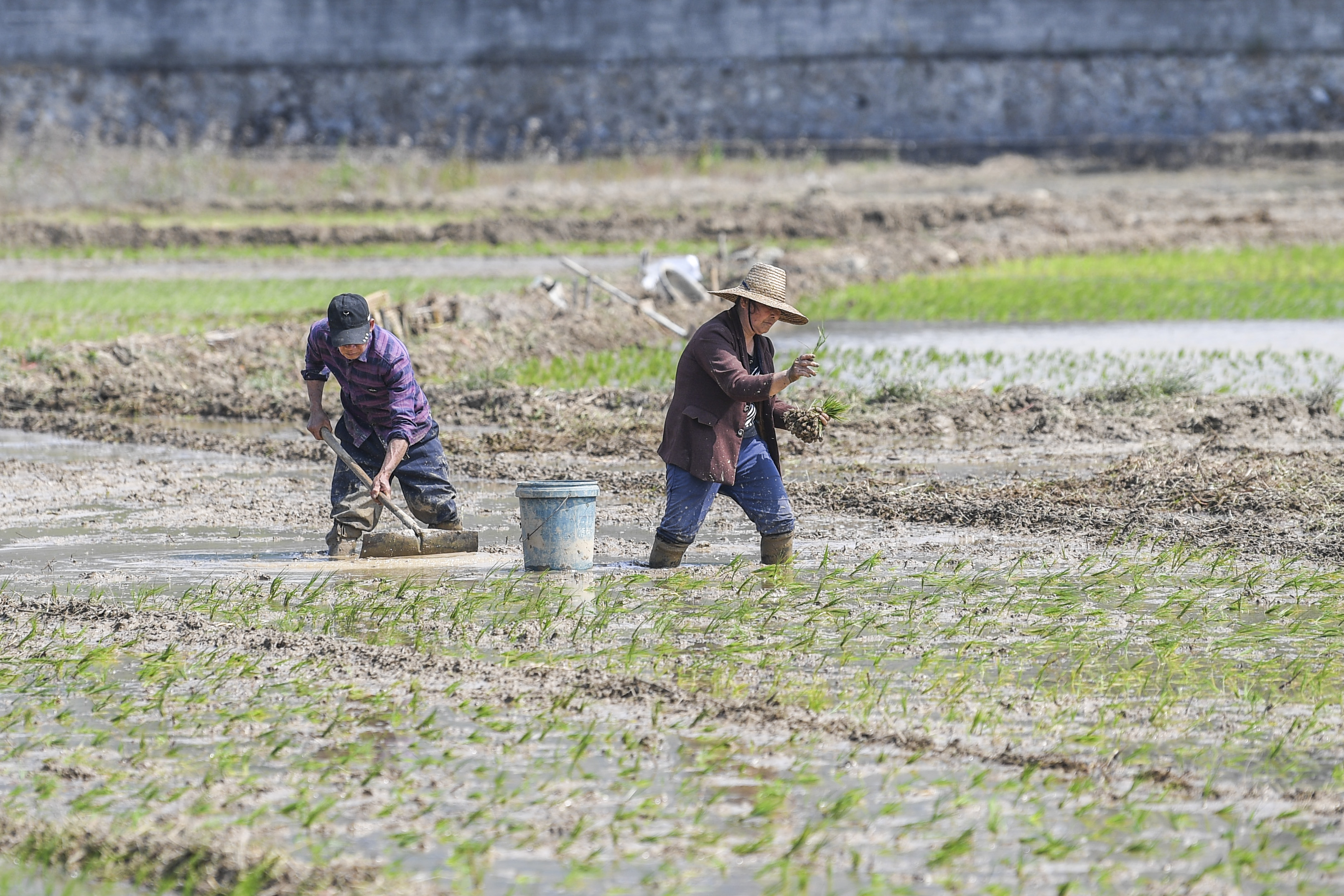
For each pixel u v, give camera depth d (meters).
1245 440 51.03
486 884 17.55
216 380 68.31
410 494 36.19
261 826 19.22
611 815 19.55
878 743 22.20
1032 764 21.25
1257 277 112.00
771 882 17.56
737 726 22.92
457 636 28.27
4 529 39.56
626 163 195.25
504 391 60.91
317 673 25.81
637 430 55.09
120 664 26.52
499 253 134.62
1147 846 18.39
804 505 41.97
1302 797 20.09
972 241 131.25
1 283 112.25
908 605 30.47
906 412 57.00
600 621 28.91
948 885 17.48
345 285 108.88
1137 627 28.75
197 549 36.97
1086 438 53.06
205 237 140.62
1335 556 34.53
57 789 20.55
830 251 118.81
